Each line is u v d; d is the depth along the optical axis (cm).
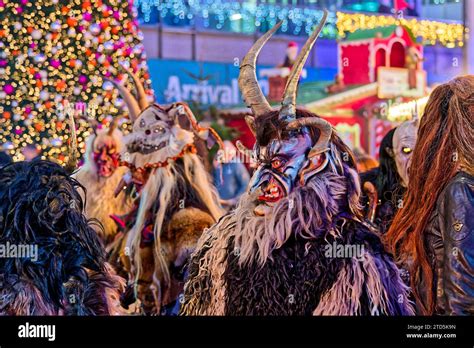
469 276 441
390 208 502
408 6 533
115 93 493
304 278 436
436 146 458
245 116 457
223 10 508
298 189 442
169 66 500
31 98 481
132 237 491
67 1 486
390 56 525
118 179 492
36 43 483
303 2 517
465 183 447
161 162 495
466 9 538
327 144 443
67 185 395
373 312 440
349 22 522
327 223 439
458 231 442
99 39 490
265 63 509
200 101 502
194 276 454
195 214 494
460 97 457
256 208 443
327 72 517
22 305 385
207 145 501
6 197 386
